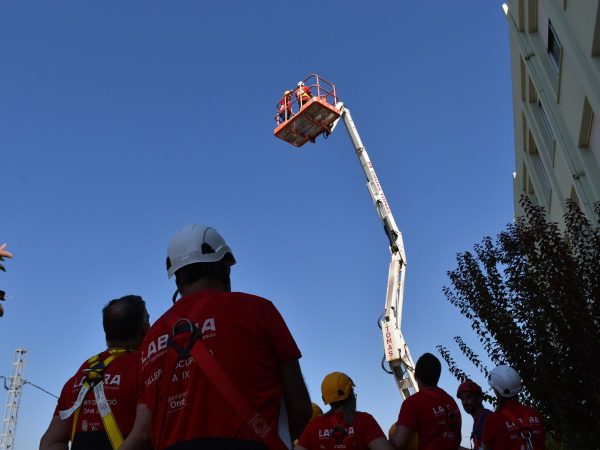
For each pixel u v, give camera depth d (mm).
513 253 12273
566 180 14945
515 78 17875
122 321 3814
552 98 14797
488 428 5016
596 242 11273
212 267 2727
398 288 19969
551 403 10719
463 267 12578
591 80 11695
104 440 3375
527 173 19672
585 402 10273
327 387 4691
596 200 12867
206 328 2408
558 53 14203
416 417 4934
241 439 2217
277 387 2418
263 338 2439
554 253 11539
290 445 2391
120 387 3443
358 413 4668
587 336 10195
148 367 2477
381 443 4496
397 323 19297
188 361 2357
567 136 14094
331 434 4605
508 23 17203
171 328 2479
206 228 2816
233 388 2279
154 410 2387
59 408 3641
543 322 10930
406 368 18469
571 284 10844
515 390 5070
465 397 6660
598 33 11234
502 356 11523
